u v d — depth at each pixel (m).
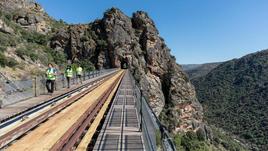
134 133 12.45
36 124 14.02
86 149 10.66
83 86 33.44
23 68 68.69
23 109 17.31
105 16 140.88
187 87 140.88
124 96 25.30
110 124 14.05
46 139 11.31
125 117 15.76
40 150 9.93
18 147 10.30
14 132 11.49
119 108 18.83
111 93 30.75
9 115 15.16
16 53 78.38
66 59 126.50
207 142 133.75
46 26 143.62
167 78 138.12
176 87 135.62
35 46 107.69
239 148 182.38
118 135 12.12
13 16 134.88
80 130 12.96
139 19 146.88
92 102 21.55
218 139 161.62
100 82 43.59
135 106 19.44
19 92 21.52
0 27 93.19
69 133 12.41
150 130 8.46
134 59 131.25
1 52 68.44
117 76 68.06
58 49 129.25
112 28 136.38
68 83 31.17
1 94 18.58
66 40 132.50
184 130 129.88
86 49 132.62
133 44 137.00
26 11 146.75
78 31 136.62
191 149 109.19
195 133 133.25
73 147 11.50
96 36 137.50
